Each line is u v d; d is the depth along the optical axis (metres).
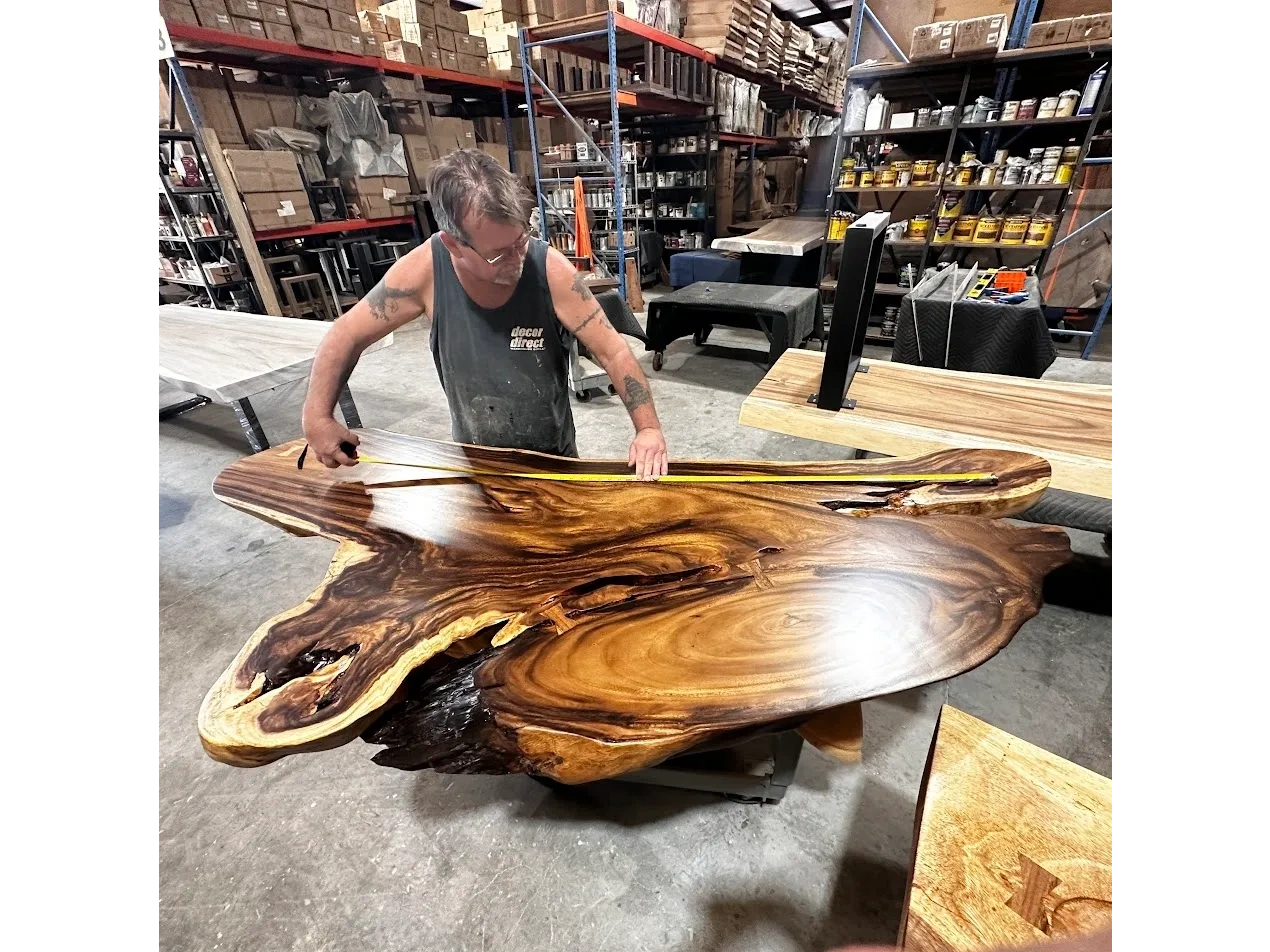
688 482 1.33
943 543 1.08
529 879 1.24
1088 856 0.63
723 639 0.89
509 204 1.14
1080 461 1.42
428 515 1.22
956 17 3.62
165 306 3.59
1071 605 1.88
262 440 2.63
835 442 1.71
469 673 0.85
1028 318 2.53
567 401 1.67
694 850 1.28
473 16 6.13
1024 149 3.97
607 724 0.76
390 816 1.37
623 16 4.14
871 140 4.34
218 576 2.21
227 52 4.37
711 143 6.17
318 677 0.84
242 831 1.35
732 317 3.85
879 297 4.68
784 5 8.73
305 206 4.83
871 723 1.54
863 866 1.24
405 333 5.25
